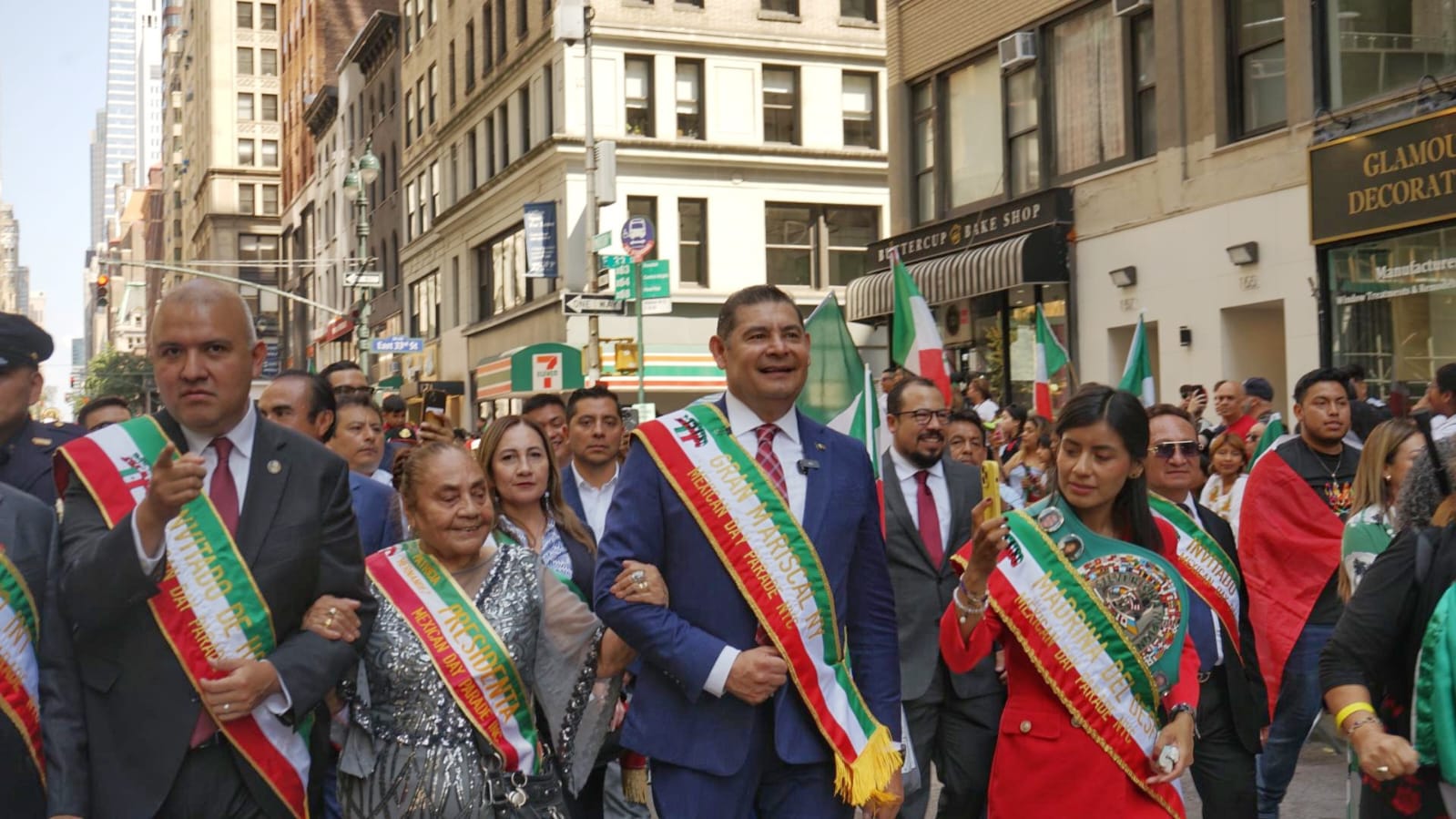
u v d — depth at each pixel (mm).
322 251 63906
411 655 4008
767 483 4059
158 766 3545
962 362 20438
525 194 33906
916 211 21547
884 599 4277
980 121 19938
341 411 6785
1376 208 13352
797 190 32094
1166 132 16188
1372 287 13633
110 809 3545
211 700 3529
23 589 3584
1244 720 5371
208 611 3594
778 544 4012
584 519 6785
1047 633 4312
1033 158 18812
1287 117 14602
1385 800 3514
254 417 3814
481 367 29516
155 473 3318
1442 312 12875
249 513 3705
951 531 6145
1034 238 17672
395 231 49250
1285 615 6605
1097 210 17391
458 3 40438
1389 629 3525
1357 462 6848
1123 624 4332
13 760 3553
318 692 3686
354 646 3854
